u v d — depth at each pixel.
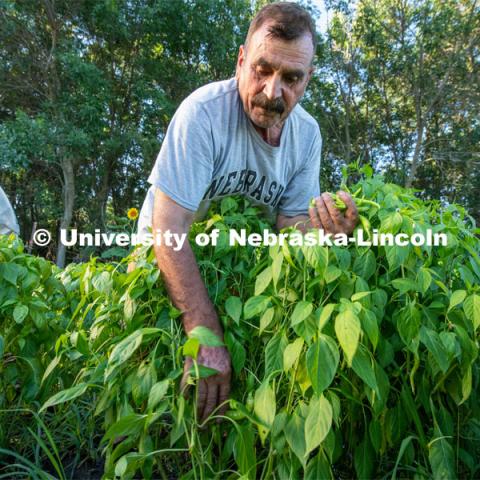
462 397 1.17
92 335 1.40
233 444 1.13
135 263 1.47
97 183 12.19
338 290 1.17
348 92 14.91
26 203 12.73
